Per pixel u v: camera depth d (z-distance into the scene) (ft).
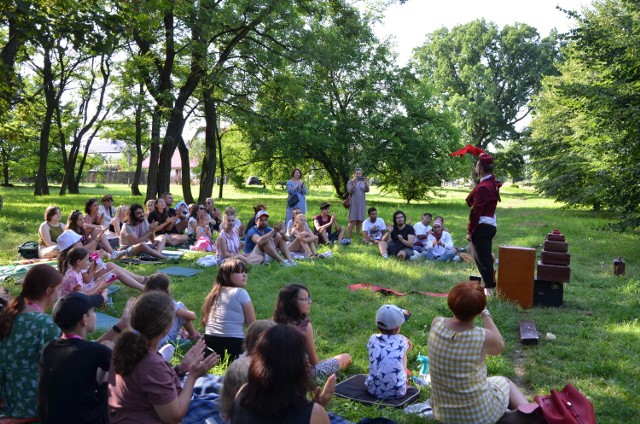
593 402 16.29
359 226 52.90
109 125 116.67
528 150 92.38
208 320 19.20
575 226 61.41
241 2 67.46
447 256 39.11
